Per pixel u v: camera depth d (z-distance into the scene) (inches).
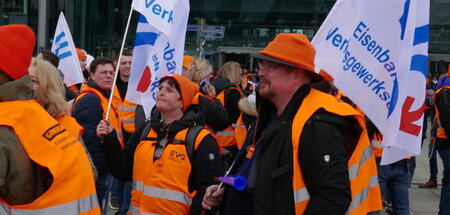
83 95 213.2
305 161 111.4
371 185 121.5
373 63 152.1
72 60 274.8
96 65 219.6
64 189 106.4
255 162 123.8
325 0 1141.1
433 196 358.9
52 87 133.0
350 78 153.2
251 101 252.2
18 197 104.4
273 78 120.2
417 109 162.7
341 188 108.8
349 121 116.0
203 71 254.7
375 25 152.0
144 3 193.0
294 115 116.6
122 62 264.7
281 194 113.3
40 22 747.4
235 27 1147.3
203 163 155.3
